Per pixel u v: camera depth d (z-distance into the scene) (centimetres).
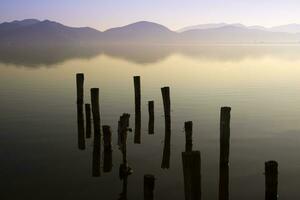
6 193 1655
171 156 2142
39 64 8050
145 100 3841
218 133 2622
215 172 1930
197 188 1052
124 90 4450
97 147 2014
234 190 1734
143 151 2222
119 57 11944
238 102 3759
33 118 2958
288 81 5581
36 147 2264
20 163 2003
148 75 6281
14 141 2369
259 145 2392
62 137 2464
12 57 10625
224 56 13400
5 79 5344
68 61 9350
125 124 1700
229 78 5944
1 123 2800
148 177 1188
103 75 6134
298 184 1814
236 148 2327
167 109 2330
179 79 5759
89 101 3712
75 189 1706
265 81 5566
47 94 4056
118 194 1666
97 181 1791
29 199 1606
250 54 15150
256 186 1777
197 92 4412
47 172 1891
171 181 1806
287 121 2991
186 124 1933
